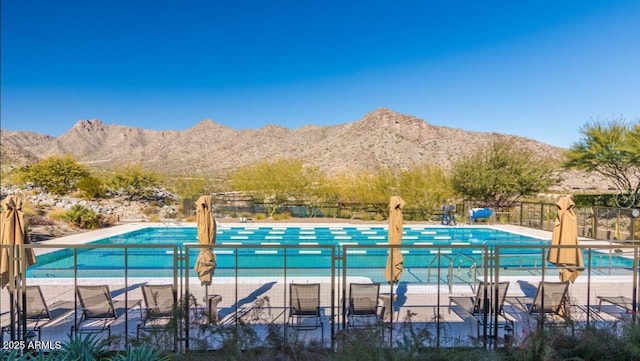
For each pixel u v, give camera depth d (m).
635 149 17.27
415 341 4.22
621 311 6.55
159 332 4.56
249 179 23.23
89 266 11.02
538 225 18.53
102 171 34.31
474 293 7.60
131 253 12.17
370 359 3.93
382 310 5.88
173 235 16.59
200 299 7.12
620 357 4.00
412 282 8.75
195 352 4.43
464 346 4.63
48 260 11.37
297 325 5.53
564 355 4.09
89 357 3.99
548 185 20.88
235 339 4.35
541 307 5.40
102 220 18.11
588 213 15.82
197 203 7.32
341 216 21.95
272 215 21.34
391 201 7.30
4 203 6.28
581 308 6.28
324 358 4.09
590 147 19.00
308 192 23.00
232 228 17.97
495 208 22.14
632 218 13.16
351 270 10.12
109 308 5.70
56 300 7.05
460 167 22.36
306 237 17.02
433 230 17.94
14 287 4.79
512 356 4.17
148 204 24.59
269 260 12.80
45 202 21.17
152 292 5.62
